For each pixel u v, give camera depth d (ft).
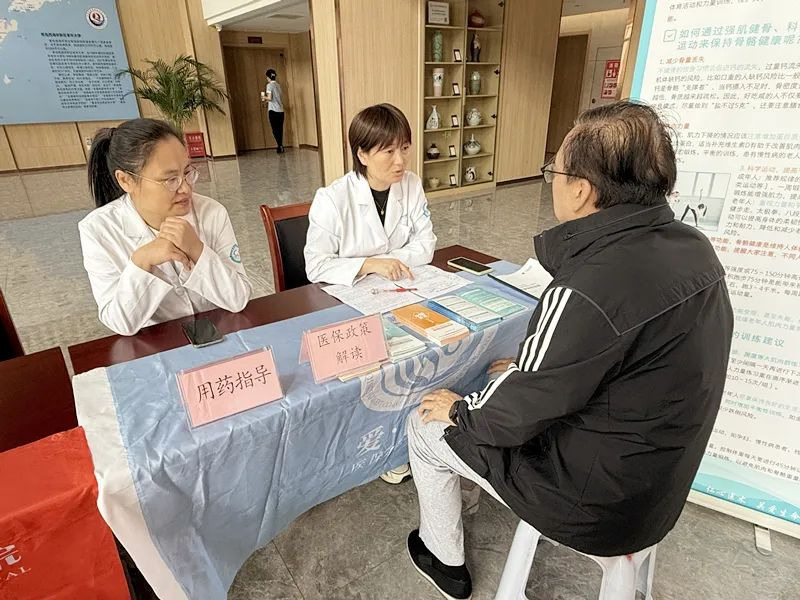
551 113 28.53
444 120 18.70
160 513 2.51
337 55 14.90
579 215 2.62
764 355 4.10
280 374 3.15
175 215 3.84
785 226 3.75
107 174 4.01
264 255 12.07
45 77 23.12
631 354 2.34
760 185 3.77
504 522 4.70
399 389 3.44
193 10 25.95
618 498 2.61
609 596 3.09
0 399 3.05
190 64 26.35
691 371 2.39
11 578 2.24
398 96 16.42
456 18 17.21
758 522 4.59
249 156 30.14
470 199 18.33
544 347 2.41
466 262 5.17
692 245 2.52
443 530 3.83
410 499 4.99
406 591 4.07
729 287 4.11
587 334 2.28
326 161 17.03
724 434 4.50
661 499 2.63
